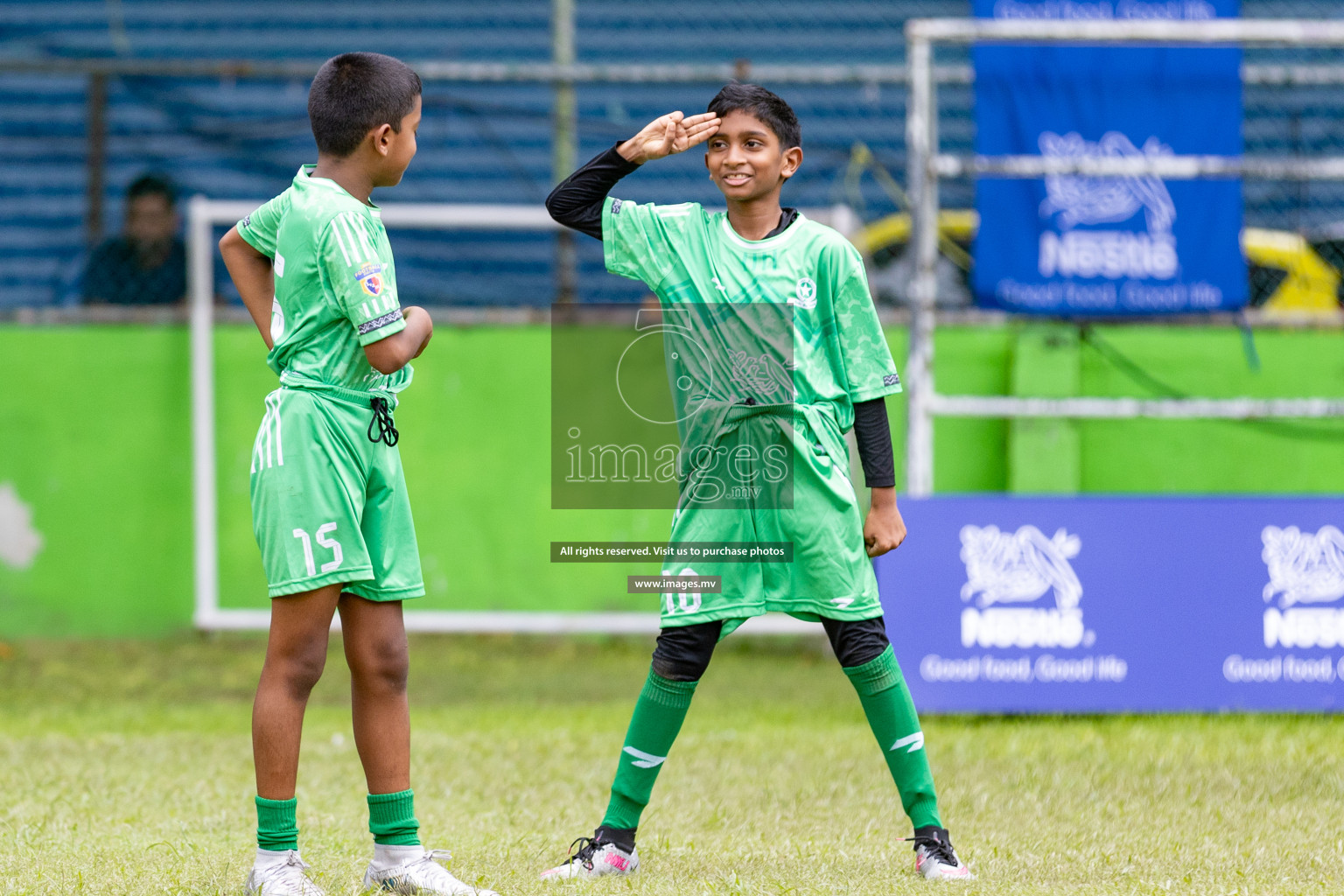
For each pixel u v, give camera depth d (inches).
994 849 506.6
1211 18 874.1
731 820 570.3
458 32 1330.0
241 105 1321.4
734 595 475.2
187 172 1274.6
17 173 1250.0
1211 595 831.1
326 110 440.1
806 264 480.1
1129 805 591.5
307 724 818.2
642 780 477.7
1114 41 842.8
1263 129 1164.5
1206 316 1023.0
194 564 1088.8
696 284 481.7
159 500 1088.2
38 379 1084.5
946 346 1054.4
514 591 1077.8
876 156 1243.2
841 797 615.5
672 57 1307.8
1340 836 531.8
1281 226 1133.1
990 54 866.8
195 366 1061.8
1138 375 1032.2
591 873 464.4
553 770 679.7
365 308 422.3
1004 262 867.4
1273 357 1034.1
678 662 475.8
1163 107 867.4
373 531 444.8
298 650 430.6
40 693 928.3
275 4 1332.4
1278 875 467.2
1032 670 827.4
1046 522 830.5
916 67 850.1
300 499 425.7
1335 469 1032.2
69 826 540.4
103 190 1141.7
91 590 1085.1
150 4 1332.4
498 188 1259.8
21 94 1318.9
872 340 487.5
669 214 490.0
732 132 478.3
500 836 536.7
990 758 705.0
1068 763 688.4
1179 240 866.8
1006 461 1051.9
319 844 512.7
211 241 1068.5
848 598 476.7
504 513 1078.4
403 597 448.5
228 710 877.2
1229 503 833.5
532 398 1076.5
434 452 1079.0
